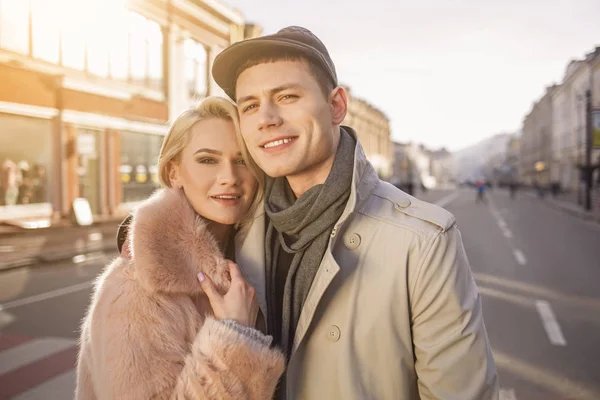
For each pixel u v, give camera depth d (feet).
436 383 3.76
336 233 3.91
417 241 3.84
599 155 132.05
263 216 4.62
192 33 69.87
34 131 48.93
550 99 220.84
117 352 3.55
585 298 22.18
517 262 32.14
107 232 45.78
